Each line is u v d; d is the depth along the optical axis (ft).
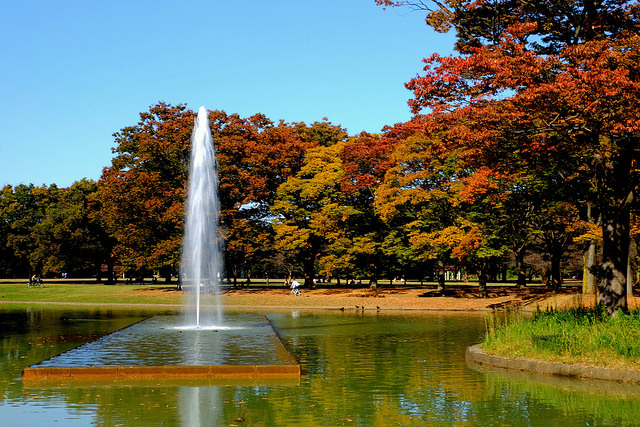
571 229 140.15
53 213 249.96
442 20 74.02
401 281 325.42
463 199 136.77
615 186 67.72
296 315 131.44
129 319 115.65
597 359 50.88
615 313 64.28
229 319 108.58
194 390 44.55
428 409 38.75
